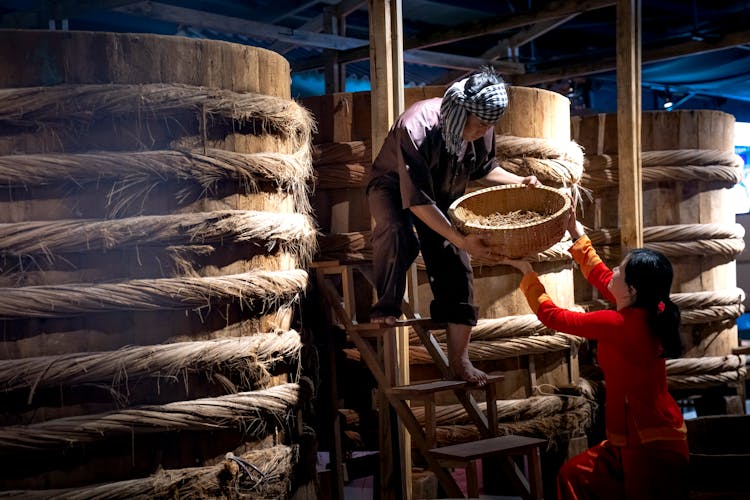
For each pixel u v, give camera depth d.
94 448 3.49
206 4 8.33
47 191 3.51
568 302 5.30
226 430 3.70
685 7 8.97
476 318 4.11
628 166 5.71
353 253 4.89
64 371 3.41
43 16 6.40
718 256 6.28
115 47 3.56
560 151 5.04
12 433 3.37
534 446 3.77
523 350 4.96
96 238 3.48
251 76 3.87
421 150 3.73
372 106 4.43
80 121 3.52
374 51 4.40
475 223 3.56
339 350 4.96
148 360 3.50
